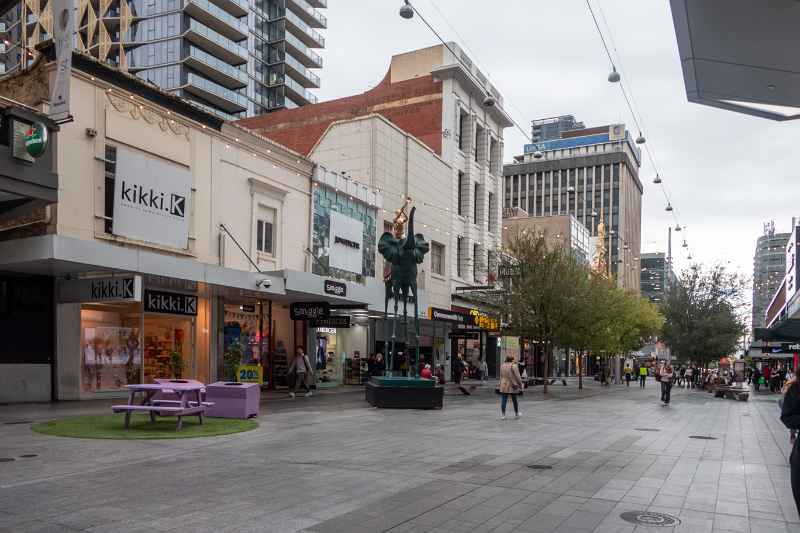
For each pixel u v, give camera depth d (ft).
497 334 118.93
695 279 146.61
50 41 52.85
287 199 81.00
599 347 116.26
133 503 20.72
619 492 23.97
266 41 283.38
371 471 26.99
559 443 37.22
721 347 141.08
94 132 55.42
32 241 47.37
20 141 41.52
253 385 47.03
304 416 49.08
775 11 17.65
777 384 132.16
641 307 158.92
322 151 108.47
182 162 65.26
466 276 134.92
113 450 30.78
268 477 25.27
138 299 50.85
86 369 57.52
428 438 37.96
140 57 231.09
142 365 62.28
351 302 84.23
